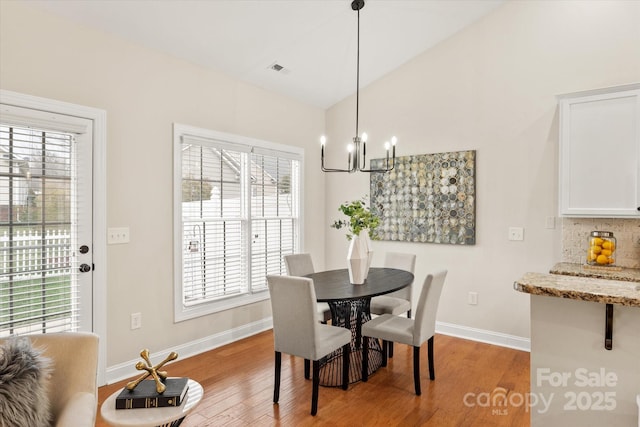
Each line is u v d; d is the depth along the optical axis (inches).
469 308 155.3
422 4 136.8
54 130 103.3
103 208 112.4
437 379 118.2
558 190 131.5
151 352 126.3
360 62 164.1
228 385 114.3
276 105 172.2
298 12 126.0
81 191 108.3
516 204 145.1
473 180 152.8
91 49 110.4
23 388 54.9
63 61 104.5
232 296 152.1
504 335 147.7
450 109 159.3
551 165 138.3
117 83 116.5
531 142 142.0
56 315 104.0
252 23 125.3
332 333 106.9
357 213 124.3
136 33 117.5
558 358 64.9
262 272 166.1
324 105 195.0
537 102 140.8
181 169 134.3
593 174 121.7
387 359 133.8
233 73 150.9
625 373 60.1
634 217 117.7
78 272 107.7
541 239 140.5
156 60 127.0
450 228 158.2
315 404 97.7
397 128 173.9
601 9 129.7
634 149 115.3
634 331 59.4
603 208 120.3
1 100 93.2
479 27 152.2
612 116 118.7
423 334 108.7
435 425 93.4
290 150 178.7
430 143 164.7
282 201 176.6
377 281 125.4
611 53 128.1
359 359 128.4
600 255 124.7
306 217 188.7
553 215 138.1
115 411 61.6
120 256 117.6
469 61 154.7
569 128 125.4
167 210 130.4
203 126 141.5
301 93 178.7
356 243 121.3
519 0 143.9
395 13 138.5
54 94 102.8
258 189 164.6
